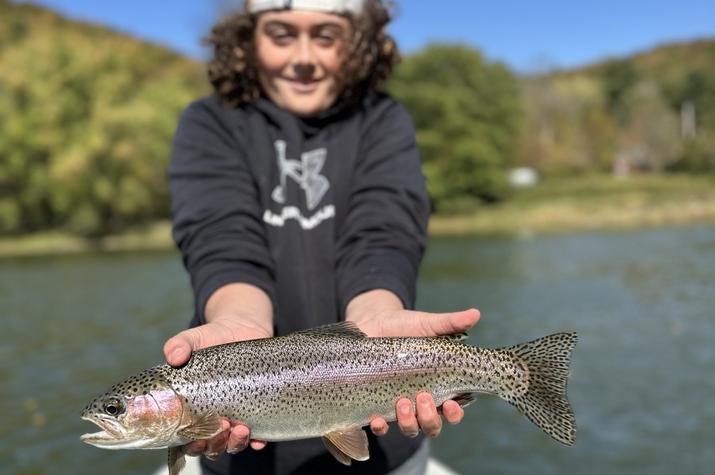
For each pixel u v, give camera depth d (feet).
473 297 14.16
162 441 1.76
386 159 2.18
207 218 2.03
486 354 1.86
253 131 2.16
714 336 9.92
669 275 16.47
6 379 8.48
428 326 1.78
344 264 2.05
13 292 16.25
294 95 2.16
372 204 2.10
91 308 13.75
